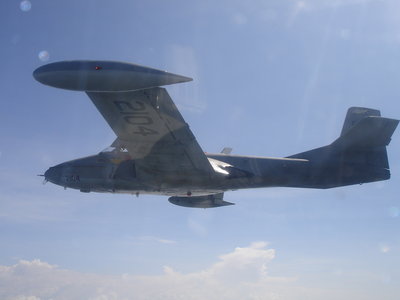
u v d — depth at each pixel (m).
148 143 16.91
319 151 21.28
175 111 14.95
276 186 20.77
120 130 16.23
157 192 20.34
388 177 20.88
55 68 12.83
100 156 19.78
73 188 20.14
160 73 12.94
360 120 20.83
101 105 14.94
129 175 19.12
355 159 20.97
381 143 20.77
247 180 20.00
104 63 12.87
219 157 20.67
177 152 17.36
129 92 14.16
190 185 19.36
